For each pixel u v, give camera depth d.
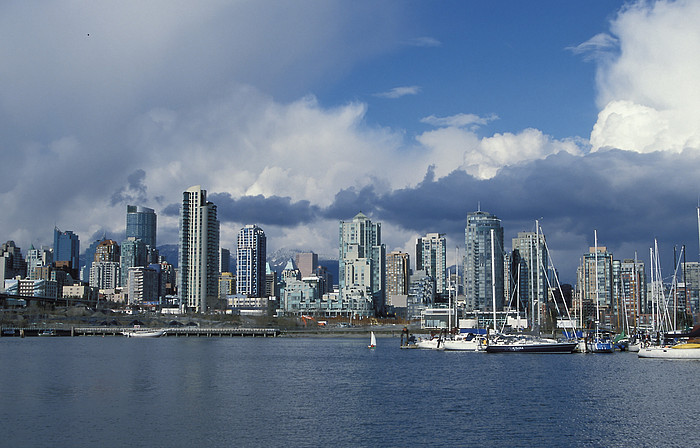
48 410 116.00
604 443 92.56
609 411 116.19
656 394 136.00
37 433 97.88
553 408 119.62
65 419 108.00
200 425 103.88
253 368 199.25
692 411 116.00
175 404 123.50
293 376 175.00
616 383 153.62
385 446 90.88
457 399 131.00
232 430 100.44
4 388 144.00
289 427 102.69
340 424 105.00
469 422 106.56
